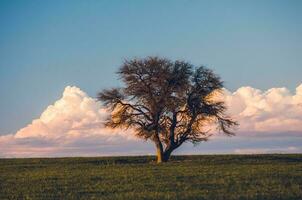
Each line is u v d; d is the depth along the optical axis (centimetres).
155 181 5184
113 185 4978
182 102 7362
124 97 7400
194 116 7381
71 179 5475
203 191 4534
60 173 6059
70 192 4634
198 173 5681
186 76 7319
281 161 7262
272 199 4100
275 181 5019
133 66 7306
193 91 7388
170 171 5953
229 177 5331
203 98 7388
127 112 7406
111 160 7781
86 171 6228
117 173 5897
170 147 7469
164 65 7319
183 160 7625
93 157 8312
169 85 7312
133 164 7050
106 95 7375
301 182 4962
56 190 4784
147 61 7300
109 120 7431
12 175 5988
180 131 7456
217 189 4641
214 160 7519
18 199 4344
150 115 7406
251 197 4184
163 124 7400
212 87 7406
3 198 4394
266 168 6097
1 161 7788
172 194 4400
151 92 7312
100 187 4888
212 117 7438
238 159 7594
